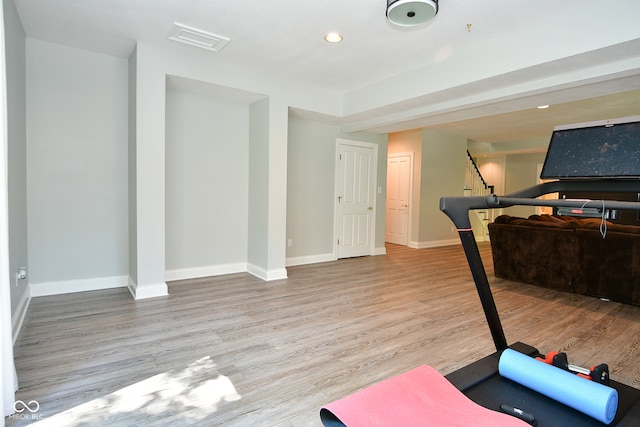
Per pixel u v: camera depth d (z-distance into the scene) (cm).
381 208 655
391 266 552
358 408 131
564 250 411
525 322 320
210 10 279
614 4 249
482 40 319
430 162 737
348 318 324
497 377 169
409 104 427
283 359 244
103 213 388
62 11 286
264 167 450
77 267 379
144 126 353
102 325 294
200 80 380
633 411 143
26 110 342
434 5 217
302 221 552
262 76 425
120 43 348
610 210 136
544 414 142
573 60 282
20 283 304
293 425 176
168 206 430
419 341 276
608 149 162
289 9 274
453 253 677
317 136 558
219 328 295
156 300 360
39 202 354
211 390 205
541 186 185
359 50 346
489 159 991
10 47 262
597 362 246
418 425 124
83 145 373
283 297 383
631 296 364
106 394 199
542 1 252
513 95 354
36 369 222
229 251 481
